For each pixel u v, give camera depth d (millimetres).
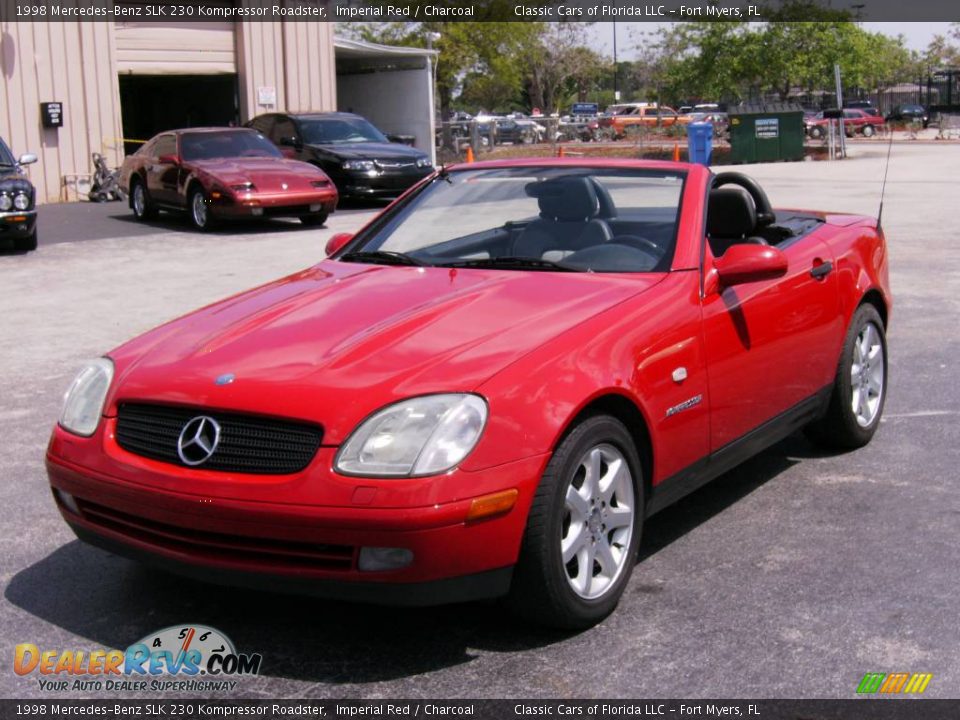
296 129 20266
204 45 24219
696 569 4211
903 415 6305
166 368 3729
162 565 3545
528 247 4676
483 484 3258
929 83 58594
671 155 35844
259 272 12133
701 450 4227
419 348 3596
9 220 13492
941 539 4461
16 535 4668
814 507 4875
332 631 3744
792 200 18844
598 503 3684
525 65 56125
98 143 22375
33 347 8445
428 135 29500
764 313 4598
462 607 3895
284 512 3234
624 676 3398
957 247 12859
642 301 4047
